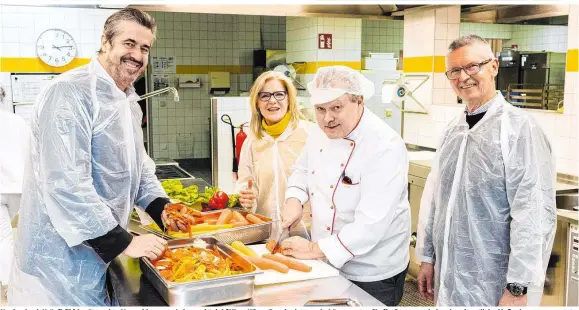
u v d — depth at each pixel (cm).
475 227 223
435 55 482
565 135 363
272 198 289
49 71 552
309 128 289
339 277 204
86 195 190
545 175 215
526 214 206
